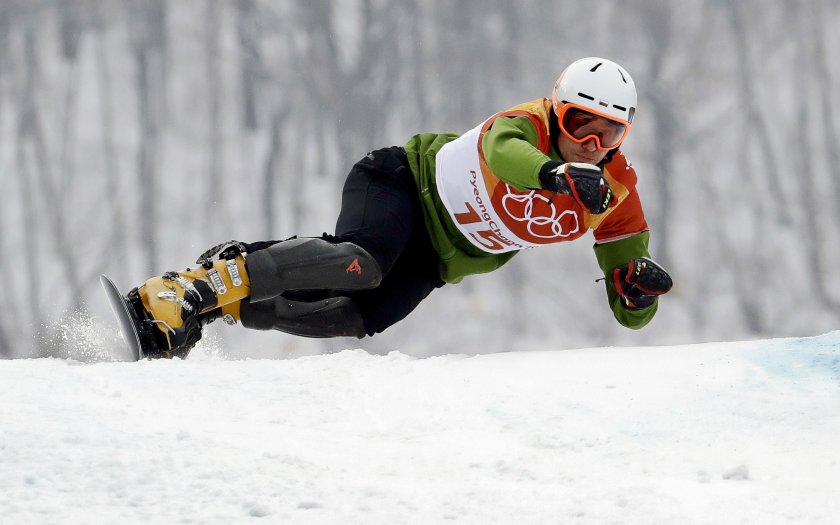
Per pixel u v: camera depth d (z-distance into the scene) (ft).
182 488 29.89
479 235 51.88
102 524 27.53
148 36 474.49
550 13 488.85
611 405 37.76
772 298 422.00
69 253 403.75
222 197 440.04
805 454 32.73
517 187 45.14
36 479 29.91
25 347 368.68
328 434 35.73
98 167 441.68
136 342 47.57
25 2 470.80
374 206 51.83
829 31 492.95
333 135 465.06
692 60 482.69
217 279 49.44
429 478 31.58
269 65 475.31
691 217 446.60
